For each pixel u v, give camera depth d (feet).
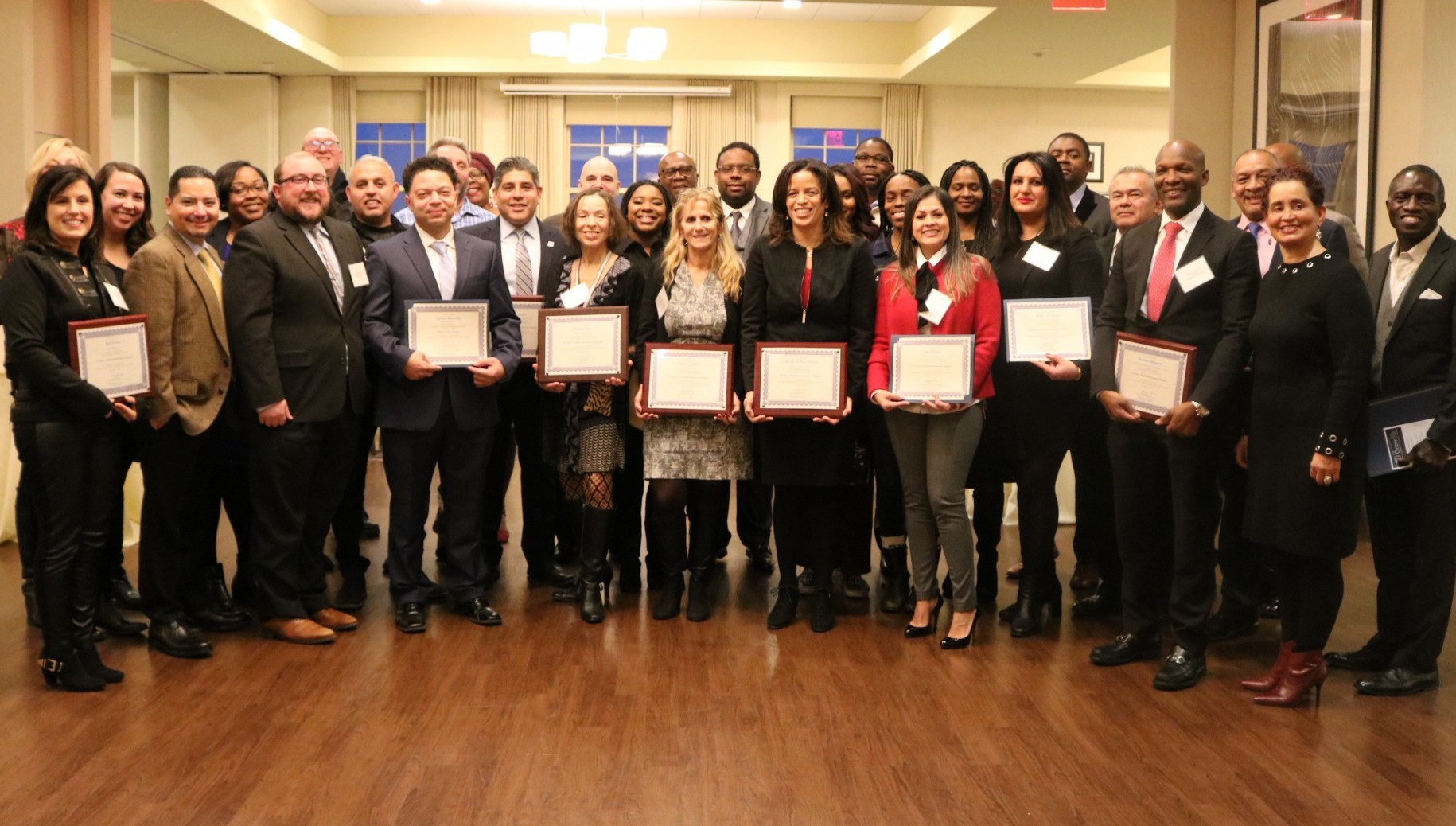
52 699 11.05
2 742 9.96
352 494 14.64
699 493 14.19
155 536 12.47
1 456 17.81
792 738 10.21
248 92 40.52
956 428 12.82
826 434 13.35
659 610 14.08
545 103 41.16
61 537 11.17
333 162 17.94
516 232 15.75
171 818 8.52
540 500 15.84
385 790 9.05
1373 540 12.26
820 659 12.55
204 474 13.06
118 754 9.71
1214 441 11.66
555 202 41.39
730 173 16.81
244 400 12.91
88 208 11.36
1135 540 12.34
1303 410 10.84
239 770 9.39
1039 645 13.17
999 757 9.83
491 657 12.48
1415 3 17.34
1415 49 17.33
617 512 15.34
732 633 13.53
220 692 11.26
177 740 10.03
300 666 12.10
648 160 41.57
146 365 11.50
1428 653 11.59
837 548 14.99
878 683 11.76
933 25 37.24
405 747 9.91
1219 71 22.33
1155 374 11.66
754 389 13.20
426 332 13.17
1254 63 21.52
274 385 12.53
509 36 40.11
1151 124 42.22
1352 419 10.50
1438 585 11.47
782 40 40.29
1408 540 12.00
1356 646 13.16
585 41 31.12
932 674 12.06
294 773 9.36
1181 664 11.76
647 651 12.75
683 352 13.41
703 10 38.91
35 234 11.22
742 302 13.79
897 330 13.14
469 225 16.57
